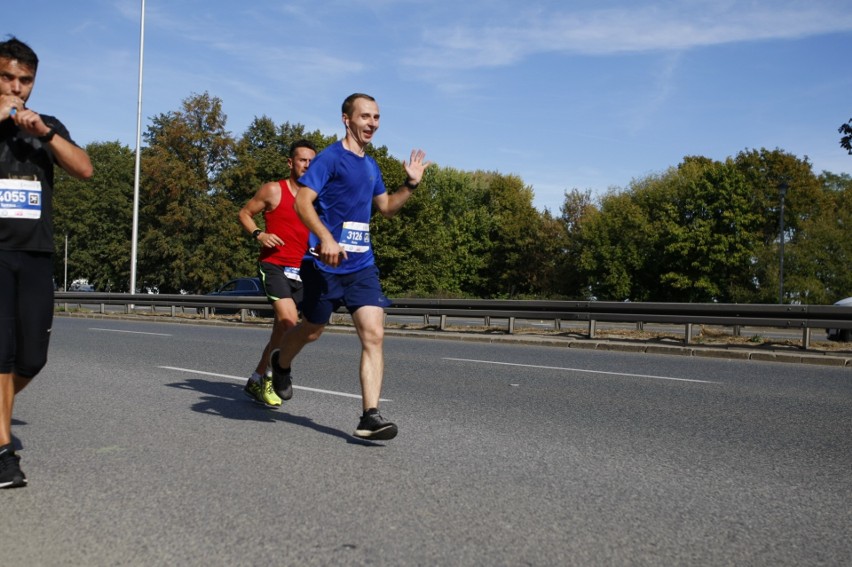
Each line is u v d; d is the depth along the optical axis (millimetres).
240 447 5168
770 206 59125
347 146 5152
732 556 3271
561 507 3910
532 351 12773
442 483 4324
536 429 5934
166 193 53656
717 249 56844
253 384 6789
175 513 3756
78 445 5211
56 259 75688
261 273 6695
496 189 79375
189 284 56625
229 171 54281
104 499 3980
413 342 14773
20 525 3578
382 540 3395
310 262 5277
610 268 62094
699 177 60125
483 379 8867
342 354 11516
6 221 4020
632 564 3158
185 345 12961
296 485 4254
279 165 61625
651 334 15172
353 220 5168
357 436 5062
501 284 75062
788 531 3607
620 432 5871
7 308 4070
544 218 73938
